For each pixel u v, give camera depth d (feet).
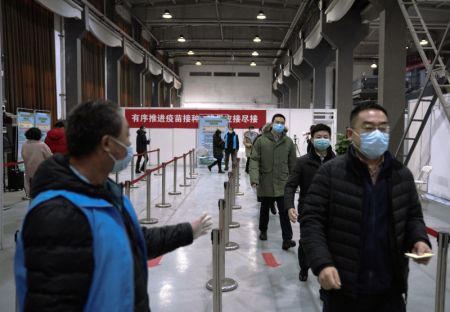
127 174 43.29
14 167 30.50
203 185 34.81
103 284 3.38
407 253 5.74
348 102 44.14
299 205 12.52
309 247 5.81
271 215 22.93
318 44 50.70
